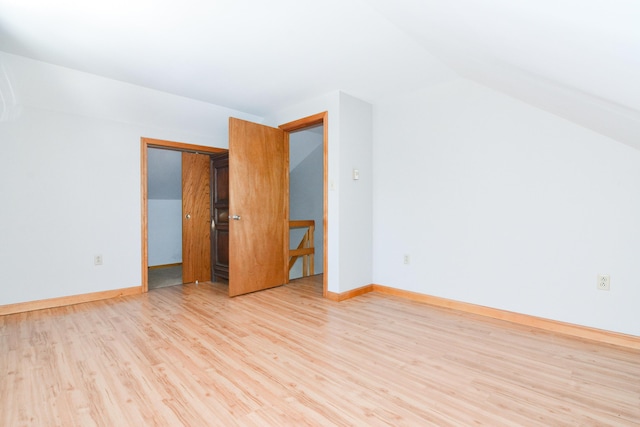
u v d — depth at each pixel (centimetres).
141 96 324
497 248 268
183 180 410
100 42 229
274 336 228
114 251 336
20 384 163
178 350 204
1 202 274
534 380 168
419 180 321
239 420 135
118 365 183
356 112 339
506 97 261
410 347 209
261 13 192
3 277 275
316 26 207
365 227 352
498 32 141
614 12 83
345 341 219
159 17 197
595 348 208
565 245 235
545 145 243
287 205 395
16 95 277
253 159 354
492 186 271
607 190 217
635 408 143
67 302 306
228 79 296
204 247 428
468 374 174
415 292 325
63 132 305
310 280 421
